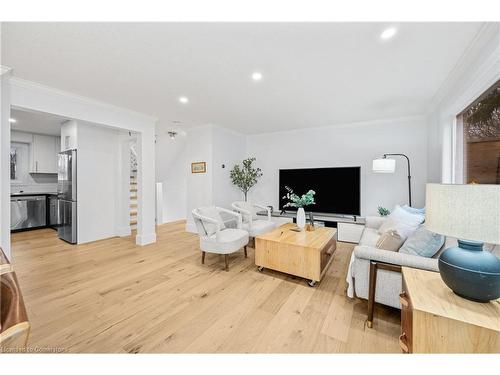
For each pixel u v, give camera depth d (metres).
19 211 4.40
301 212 2.87
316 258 2.12
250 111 3.38
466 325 0.85
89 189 3.75
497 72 1.51
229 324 1.59
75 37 1.59
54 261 2.83
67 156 3.70
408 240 1.66
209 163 4.27
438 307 0.93
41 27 1.47
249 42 1.67
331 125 4.20
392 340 1.43
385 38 1.61
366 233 2.77
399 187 3.65
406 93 2.64
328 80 2.31
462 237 0.89
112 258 2.95
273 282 2.26
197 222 2.75
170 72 2.14
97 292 2.04
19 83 2.24
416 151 3.52
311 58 1.89
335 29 1.51
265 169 5.01
